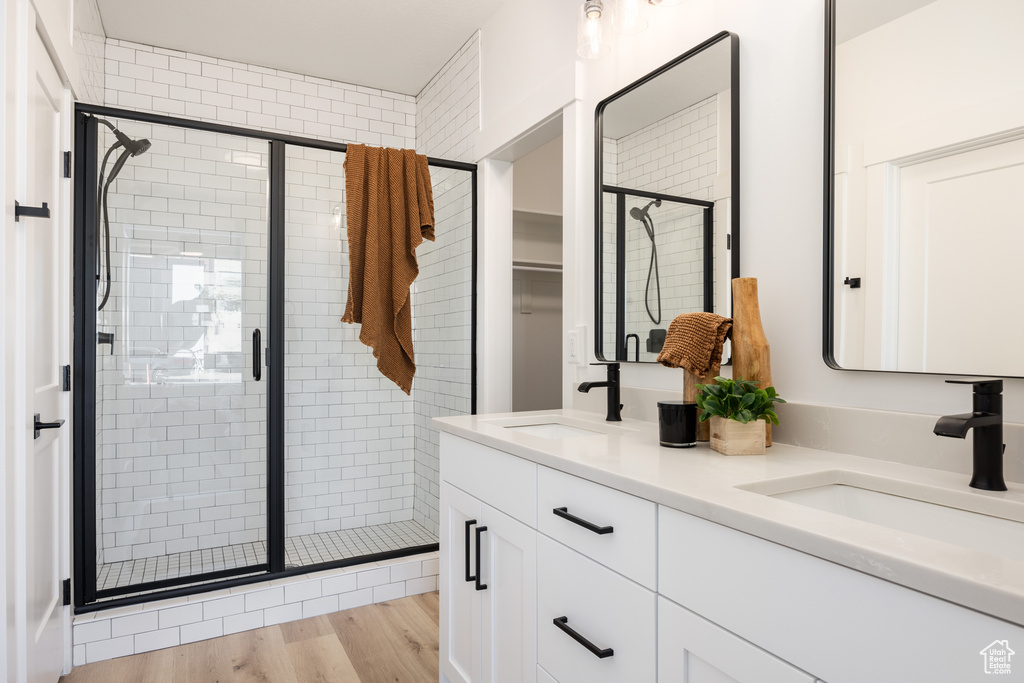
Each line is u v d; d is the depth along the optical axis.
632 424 1.84
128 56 3.16
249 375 2.66
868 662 0.69
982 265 1.08
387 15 2.92
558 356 3.85
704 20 1.74
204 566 2.57
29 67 1.59
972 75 1.09
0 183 1.38
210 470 2.60
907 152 1.20
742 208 1.60
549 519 1.33
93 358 2.33
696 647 0.92
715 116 1.67
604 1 2.03
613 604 1.11
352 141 3.68
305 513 3.30
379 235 2.79
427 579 2.83
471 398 3.02
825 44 1.36
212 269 2.59
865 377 1.30
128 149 2.44
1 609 1.39
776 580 0.80
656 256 1.88
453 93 3.31
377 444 3.49
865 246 1.28
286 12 2.89
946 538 0.98
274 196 2.68
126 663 2.18
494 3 2.81
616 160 2.06
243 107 3.41
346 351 3.40
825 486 1.13
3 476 1.40
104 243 2.41
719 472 1.11
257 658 2.22
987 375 1.07
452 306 3.23
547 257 3.83
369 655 2.24
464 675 1.75
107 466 2.43
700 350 1.44
